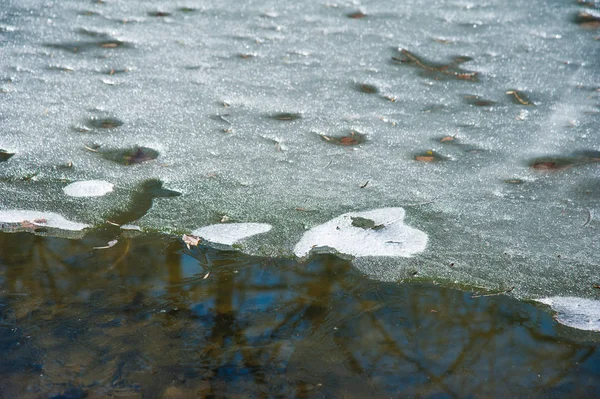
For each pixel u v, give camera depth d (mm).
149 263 2672
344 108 3781
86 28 4777
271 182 3135
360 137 3512
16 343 2316
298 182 3139
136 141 3418
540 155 3359
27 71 4098
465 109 3787
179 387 2170
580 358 2289
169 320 2420
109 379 2193
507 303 2508
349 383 2197
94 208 2941
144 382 2188
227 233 2822
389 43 4605
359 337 2367
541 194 3076
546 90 3992
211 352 2303
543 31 4805
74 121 3570
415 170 3238
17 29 4703
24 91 3850
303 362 2270
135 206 2963
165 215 2914
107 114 3654
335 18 5012
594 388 2180
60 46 4469
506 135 3527
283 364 2262
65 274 2609
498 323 2424
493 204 3014
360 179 3170
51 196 3002
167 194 3045
